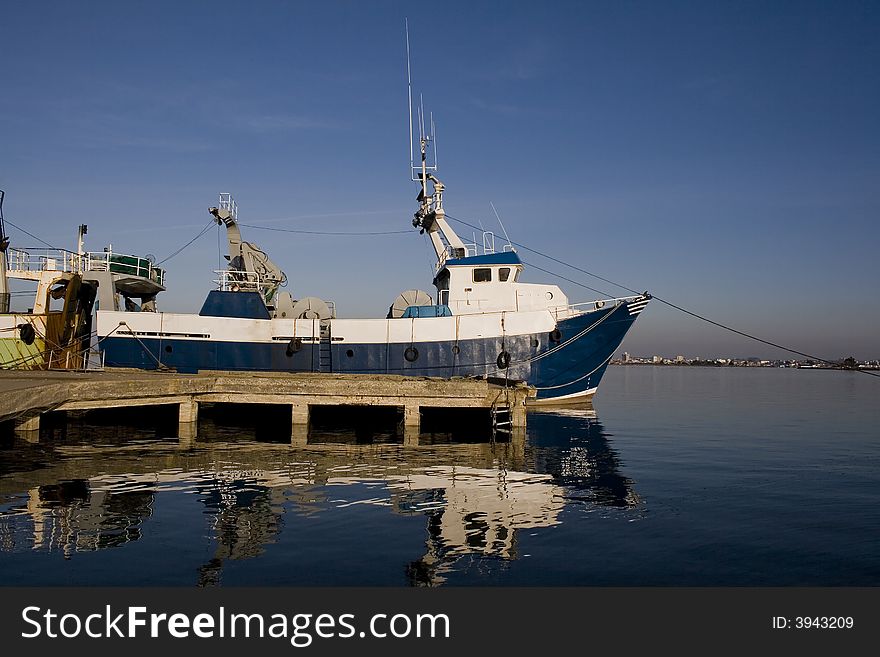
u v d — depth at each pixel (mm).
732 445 22859
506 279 32844
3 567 9234
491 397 23203
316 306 31641
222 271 31297
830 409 40281
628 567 9703
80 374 25000
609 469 17750
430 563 9711
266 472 16562
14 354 29344
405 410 23203
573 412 32656
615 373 151625
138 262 34625
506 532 11359
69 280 32750
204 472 16453
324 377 25047
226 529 11250
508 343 31297
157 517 11977
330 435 23969
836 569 9742
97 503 12938
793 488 15422
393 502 13477
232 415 29266
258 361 30453
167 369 29016
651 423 30156
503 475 16672
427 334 30641
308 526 11547
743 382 91000
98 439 21812
